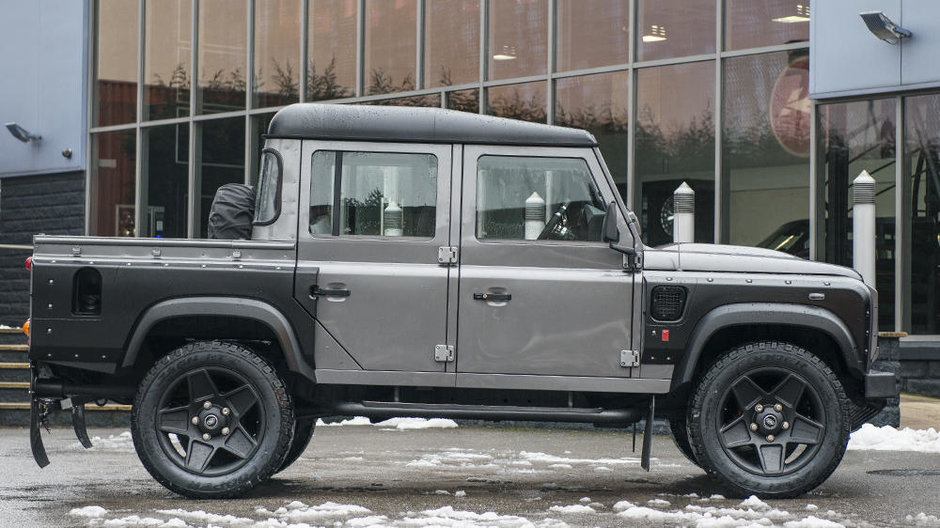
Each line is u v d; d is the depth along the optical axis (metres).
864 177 11.85
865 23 12.55
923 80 12.44
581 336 6.92
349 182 7.03
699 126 13.66
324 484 7.64
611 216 6.82
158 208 18.42
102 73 19.11
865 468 8.68
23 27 19.66
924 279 13.02
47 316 6.80
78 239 6.86
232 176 17.67
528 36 14.84
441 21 15.57
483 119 7.09
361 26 16.31
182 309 6.80
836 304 6.97
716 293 6.94
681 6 13.80
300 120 7.05
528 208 7.03
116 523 5.97
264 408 6.81
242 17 17.58
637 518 6.23
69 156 19.17
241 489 6.79
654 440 10.63
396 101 15.98
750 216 13.42
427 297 6.91
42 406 7.10
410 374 6.91
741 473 6.89
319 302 6.89
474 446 10.11
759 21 13.41
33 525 5.95
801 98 13.23
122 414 12.17
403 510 6.50
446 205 7.00
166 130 18.39
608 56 14.24
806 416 7.21
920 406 12.16
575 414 6.97
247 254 6.91
